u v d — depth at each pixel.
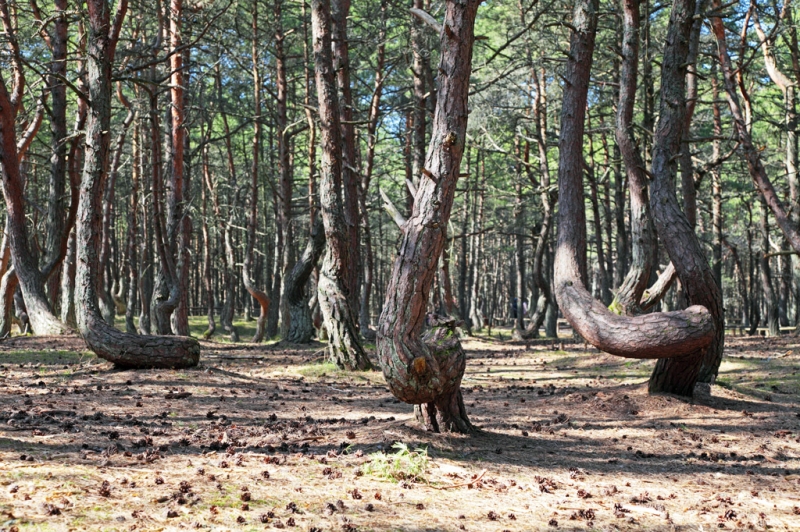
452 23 6.01
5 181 16.47
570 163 9.48
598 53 20.22
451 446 6.28
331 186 13.20
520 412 9.11
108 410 7.67
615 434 7.64
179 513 4.03
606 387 11.29
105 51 11.14
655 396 9.19
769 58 19.17
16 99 17.22
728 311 46.09
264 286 46.56
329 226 13.13
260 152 32.12
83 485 4.38
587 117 25.45
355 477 5.20
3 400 7.93
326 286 13.33
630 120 14.02
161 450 5.68
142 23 21.42
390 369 6.04
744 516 4.92
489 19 25.11
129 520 3.85
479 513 4.59
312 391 10.64
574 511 4.80
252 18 24.25
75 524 3.70
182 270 21.97
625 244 24.42
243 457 5.57
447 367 6.26
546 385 12.10
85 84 16.92
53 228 17.28
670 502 5.24
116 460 5.14
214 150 39.88
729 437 7.58
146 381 9.81
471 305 38.94
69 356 13.15
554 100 25.22
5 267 18.30
